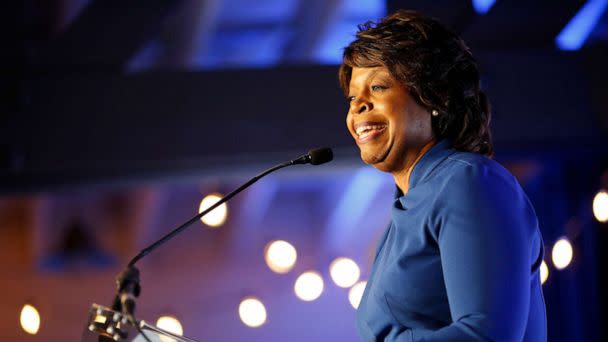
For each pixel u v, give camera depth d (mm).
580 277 17641
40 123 14578
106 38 14367
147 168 14906
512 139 15055
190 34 16781
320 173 15438
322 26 17688
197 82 14875
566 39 15422
